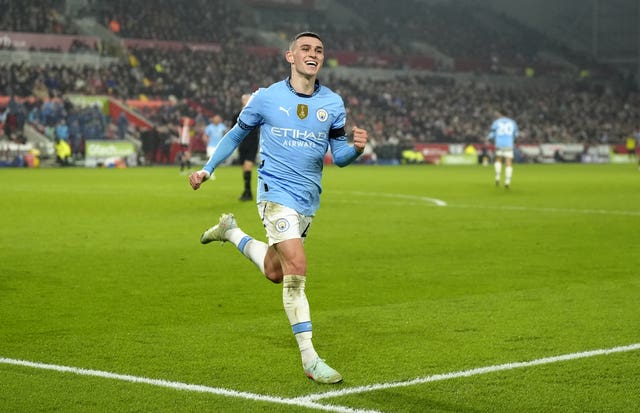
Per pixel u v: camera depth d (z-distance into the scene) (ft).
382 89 304.30
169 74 265.13
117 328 37.01
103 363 31.01
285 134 30.58
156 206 96.68
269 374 29.66
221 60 280.51
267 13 331.57
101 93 242.37
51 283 48.24
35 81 234.79
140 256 58.59
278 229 30.09
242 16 320.70
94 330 36.58
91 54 256.52
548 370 30.17
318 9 338.75
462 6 396.57
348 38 332.39
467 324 37.88
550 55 382.22
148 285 47.78
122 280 49.32
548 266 54.90
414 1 383.24
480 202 104.99
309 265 55.42
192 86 263.90
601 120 335.67
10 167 202.90
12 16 250.57
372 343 34.37
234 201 103.96
